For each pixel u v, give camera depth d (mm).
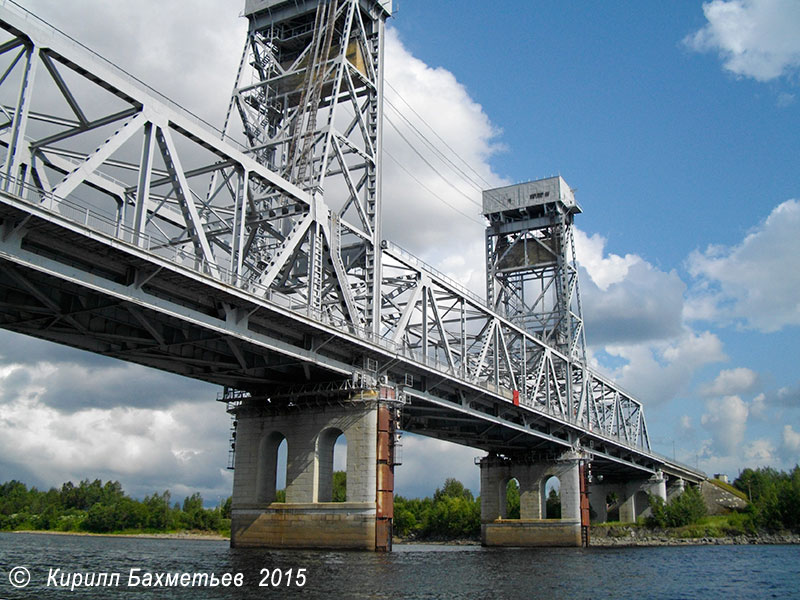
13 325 45406
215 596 34094
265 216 66750
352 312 60500
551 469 103125
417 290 70062
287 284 67062
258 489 61969
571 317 117688
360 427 58750
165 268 41844
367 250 68812
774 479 173000
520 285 121625
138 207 42688
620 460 123438
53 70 40312
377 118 72875
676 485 162750
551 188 118875
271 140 68625
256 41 76938
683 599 41594
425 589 39250
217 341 52875
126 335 49312
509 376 86438
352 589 37562
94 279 39344
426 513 163750
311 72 69688
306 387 61562
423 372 67062
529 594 40219
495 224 123375
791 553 92250
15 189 36938
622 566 64562
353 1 72625
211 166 51562
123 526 181625
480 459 108250
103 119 43594
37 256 36875
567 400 109125
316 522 58750
